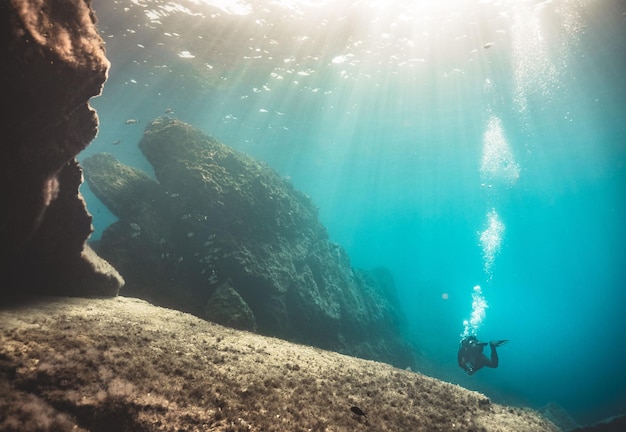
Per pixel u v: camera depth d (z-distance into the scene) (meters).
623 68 21.77
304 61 21.34
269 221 15.74
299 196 20.75
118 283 9.84
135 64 21.23
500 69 22.39
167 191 13.59
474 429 6.48
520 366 37.91
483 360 10.56
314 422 5.05
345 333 17.48
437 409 7.16
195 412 4.57
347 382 7.43
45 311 6.60
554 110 29.86
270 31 17.94
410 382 8.79
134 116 32.47
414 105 29.20
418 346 28.56
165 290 12.17
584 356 47.03
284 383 6.28
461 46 19.47
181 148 14.49
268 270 14.05
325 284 17.42
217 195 13.75
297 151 47.94
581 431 10.85
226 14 16.42
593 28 17.34
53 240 7.82
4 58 4.33
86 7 5.86
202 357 6.46
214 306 11.38
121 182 13.66
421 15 16.58
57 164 6.24
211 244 13.17
